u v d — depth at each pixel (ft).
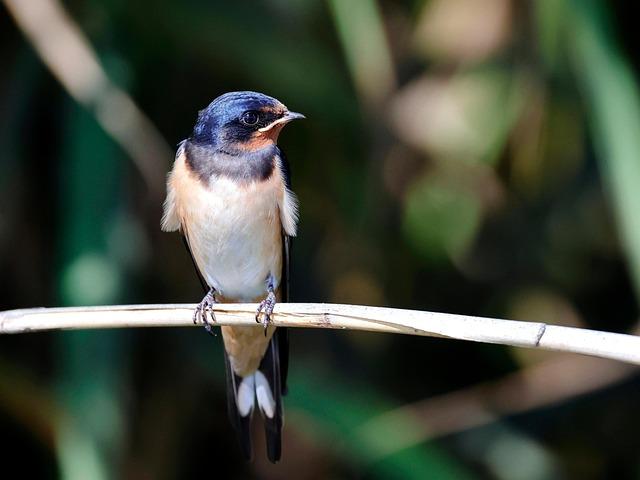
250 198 26.63
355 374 37.68
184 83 35.78
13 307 34.53
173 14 32.68
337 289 37.60
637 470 39.37
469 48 34.91
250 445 27.78
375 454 30.50
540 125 35.78
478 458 37.81
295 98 34.27
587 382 36.88
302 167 37.63
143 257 32.86
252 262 27.53
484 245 38.86
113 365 29.07
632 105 27.55
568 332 18.51
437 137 34.63
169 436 35.22
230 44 33.04
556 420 39.63
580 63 28.76
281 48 33.19
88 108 29.73
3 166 32.30
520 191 37.96
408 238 37.19
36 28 29.25
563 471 38.93
